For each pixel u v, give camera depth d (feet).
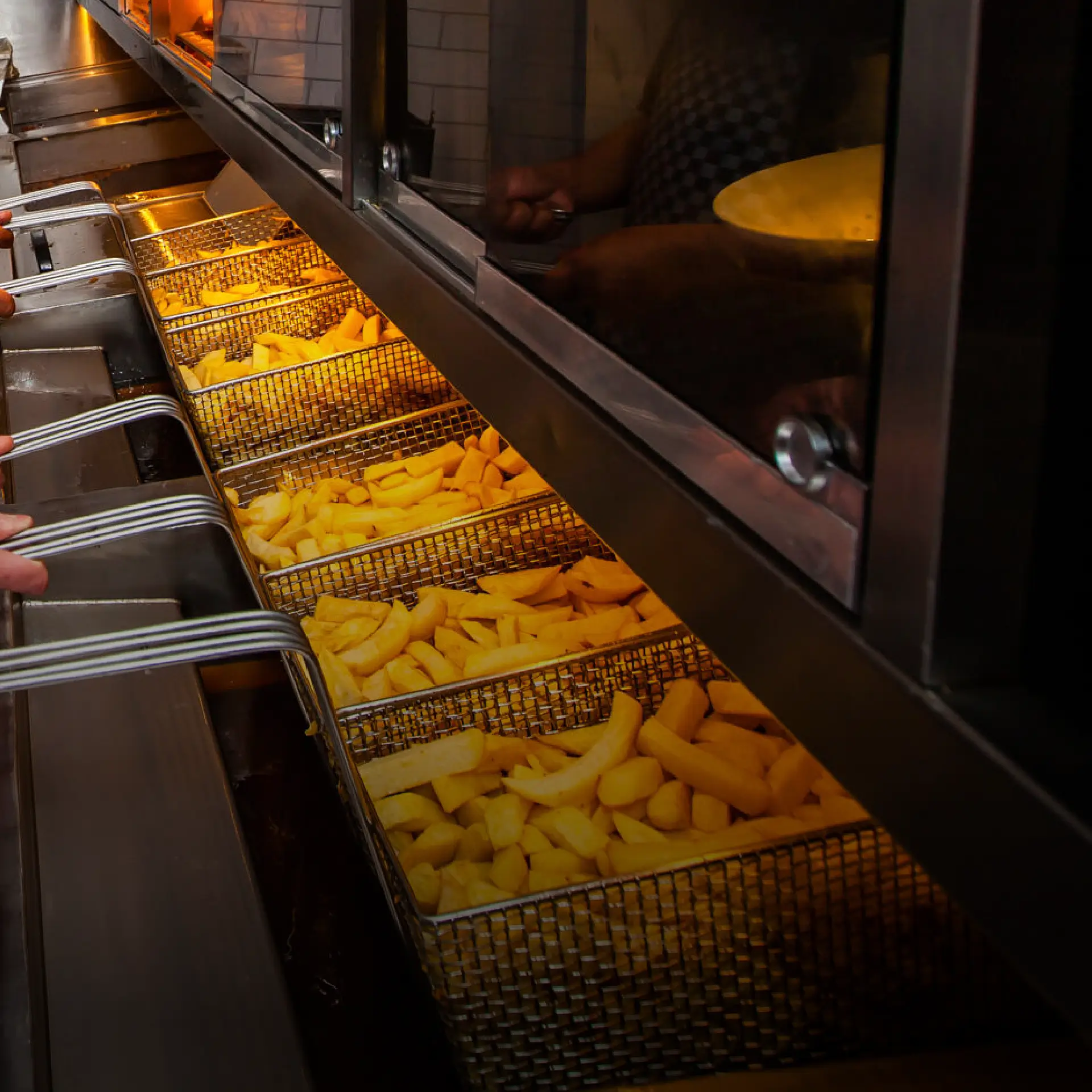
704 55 2.08
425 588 4.67
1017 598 1.55
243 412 6.39
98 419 5.23
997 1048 2.69
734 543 2.05
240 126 6.56
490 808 3.44
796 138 1.81
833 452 1.79
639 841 3.31
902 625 1.62
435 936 2.65
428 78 3.80
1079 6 1.36
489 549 4.94
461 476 5.56
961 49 1.38
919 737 1.60
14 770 3.46
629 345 2.51
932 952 2.69
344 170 4.62
